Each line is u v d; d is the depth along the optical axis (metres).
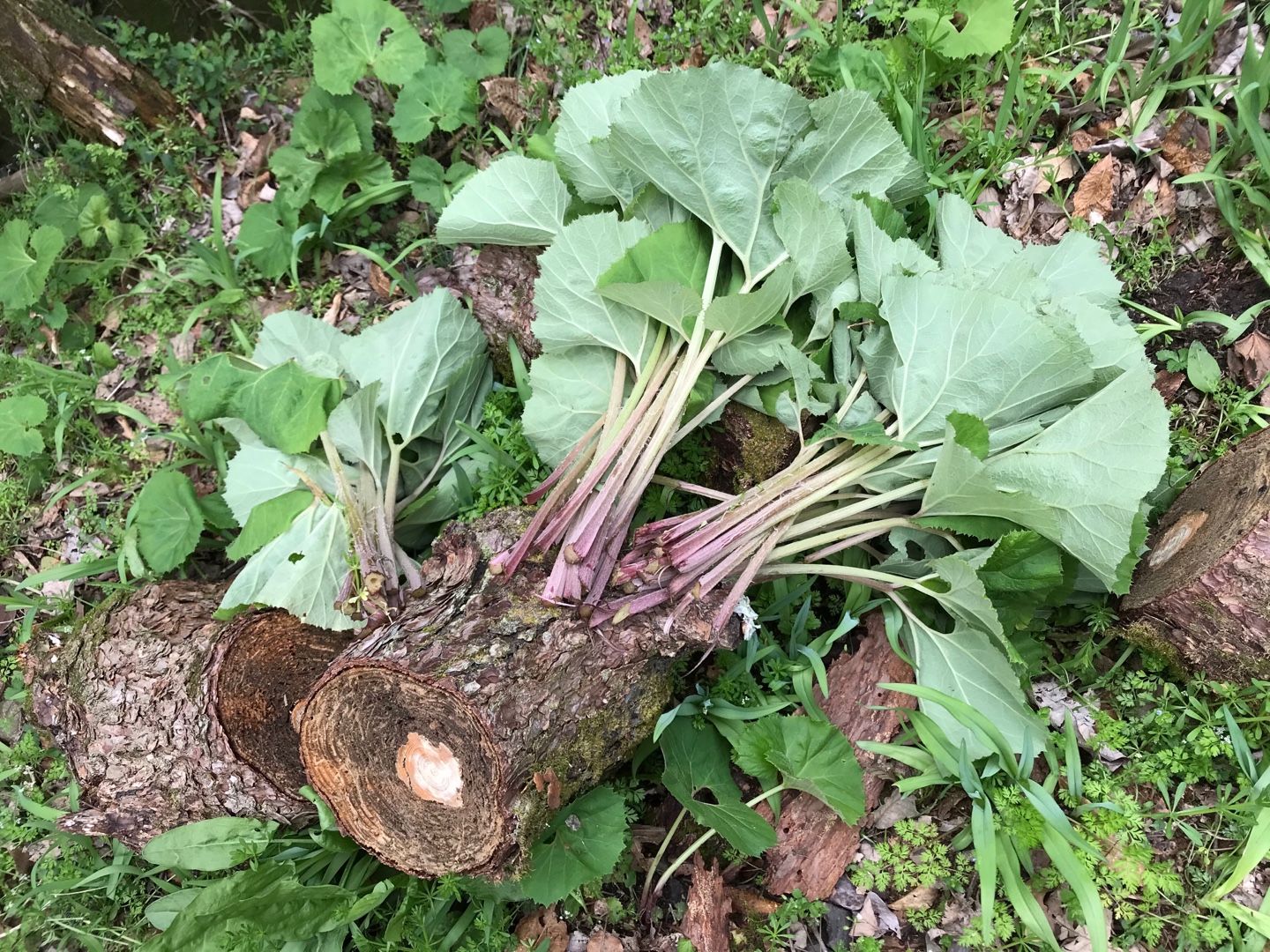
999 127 0.99
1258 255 0.92
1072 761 0.84
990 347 0.79
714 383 0.91
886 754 0.86
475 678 0.75
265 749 0.88
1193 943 0.80
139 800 0.89
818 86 1.06
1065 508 0.80
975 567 0.83
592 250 0.86
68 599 1.09
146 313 1.22
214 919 0.79
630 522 0.85
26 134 1.31
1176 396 0.95
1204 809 0.82
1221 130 0.98
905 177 0.89
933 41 1.01
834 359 0.89
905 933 0.84
